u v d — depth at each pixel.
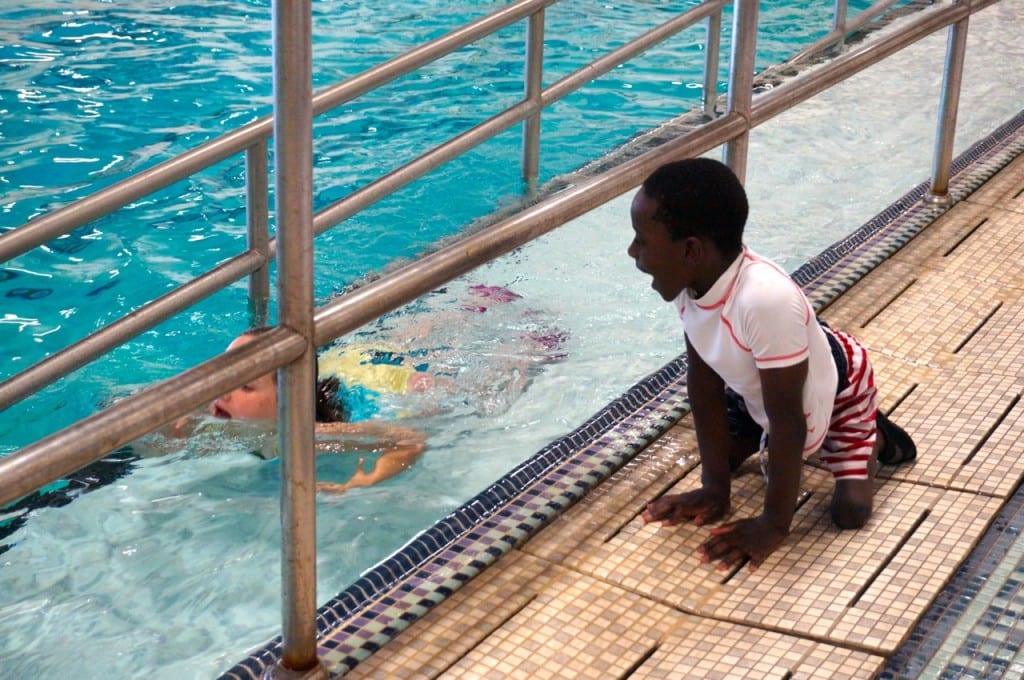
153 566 2.80
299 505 1.95
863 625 2.22
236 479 3.20
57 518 2.99
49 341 4.11
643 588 2.37
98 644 2.50
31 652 2.47
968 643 2.20
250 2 8.20
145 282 4.54
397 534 2.92
